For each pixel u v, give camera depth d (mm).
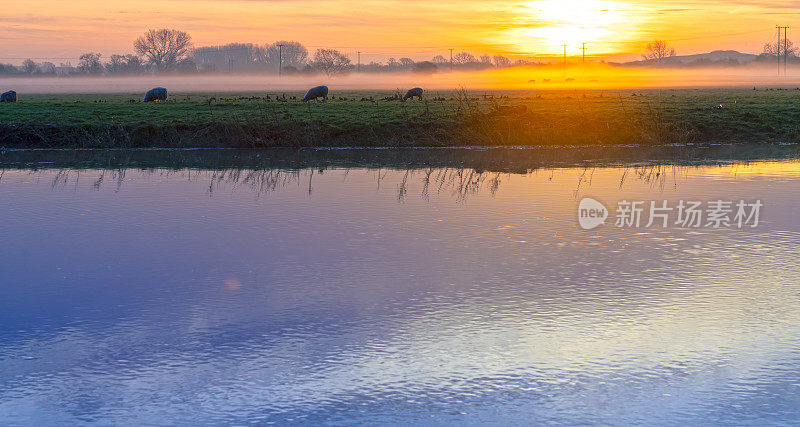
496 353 9727
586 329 10531
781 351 9742
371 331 10547
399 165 29688
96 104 52312
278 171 27844
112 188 23734
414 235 16656
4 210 20016
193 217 18938
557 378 9016
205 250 15406
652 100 54438
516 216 18828
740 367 9273
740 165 29219
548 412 8227
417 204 20656
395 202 20984
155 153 34250
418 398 8570
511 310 11352
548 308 11430
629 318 10961
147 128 37375
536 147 36906
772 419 8039
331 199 21547
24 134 36750
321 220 18438
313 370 9312
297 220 18469
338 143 37312
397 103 52375
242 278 13273
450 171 27719
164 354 9852
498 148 36531
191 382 9039
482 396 8602
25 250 15516
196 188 23703
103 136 36812
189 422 8109
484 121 39500
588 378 9008
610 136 38875
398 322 10891
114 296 12305
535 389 8750
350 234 16797
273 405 8469
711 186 23562
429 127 38688
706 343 10008
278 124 38094
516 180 25219
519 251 15109
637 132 39281
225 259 14648
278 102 54750
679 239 16125
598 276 13203
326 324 10852
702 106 46406
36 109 46688
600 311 11281
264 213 19422
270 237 16562
